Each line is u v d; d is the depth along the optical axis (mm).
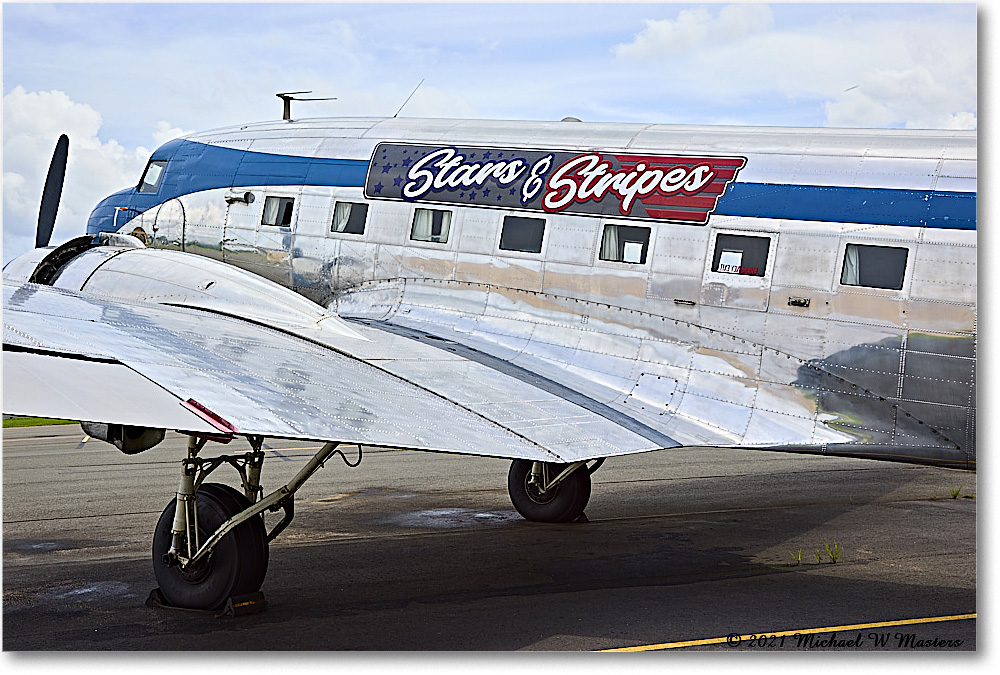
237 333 7078
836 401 7688
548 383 7984
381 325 9148
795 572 7613
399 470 13664
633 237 8523
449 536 9047
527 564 7852
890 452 7539
